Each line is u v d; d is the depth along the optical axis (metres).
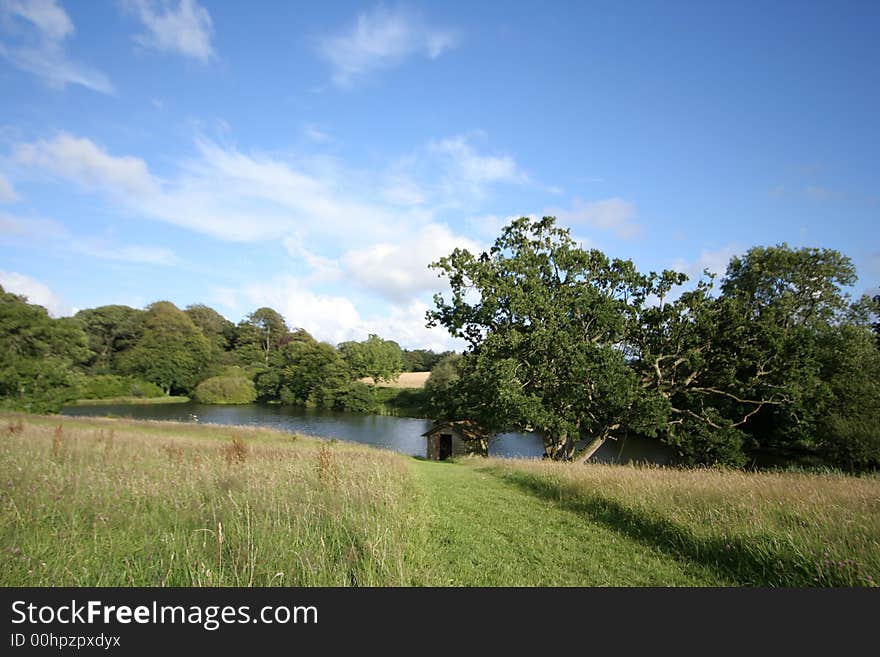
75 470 9.79
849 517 7.53
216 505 7.69
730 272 43.84
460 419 36.03
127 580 5.14
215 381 85.06
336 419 66.88
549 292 31.47
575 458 29.66
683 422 30.19
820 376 33.16
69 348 47.75
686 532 8.11
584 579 6.53
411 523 8.30
